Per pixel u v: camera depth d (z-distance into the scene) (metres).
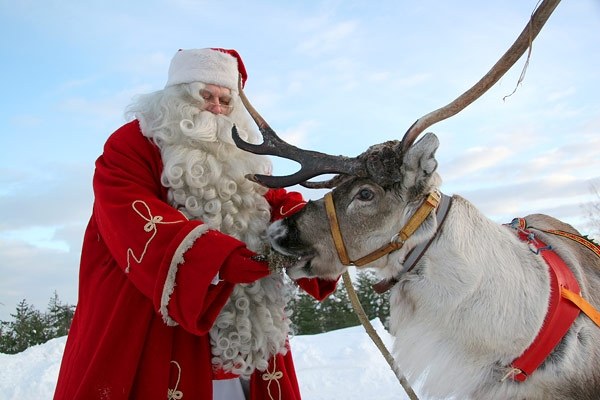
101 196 3.16
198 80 3.50
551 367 2.90
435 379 3.03
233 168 3.40
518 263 3.00
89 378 2.97
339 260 3.12
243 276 2.96
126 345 3.04
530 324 2.90
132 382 3.02
